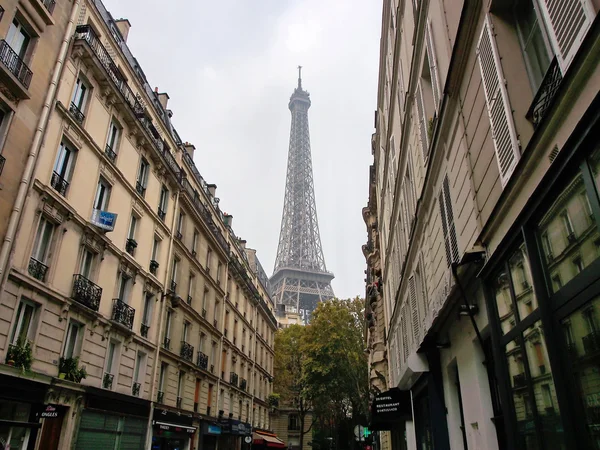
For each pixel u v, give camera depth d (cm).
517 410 558
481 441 727
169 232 2659
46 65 1625
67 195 1734
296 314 10688
